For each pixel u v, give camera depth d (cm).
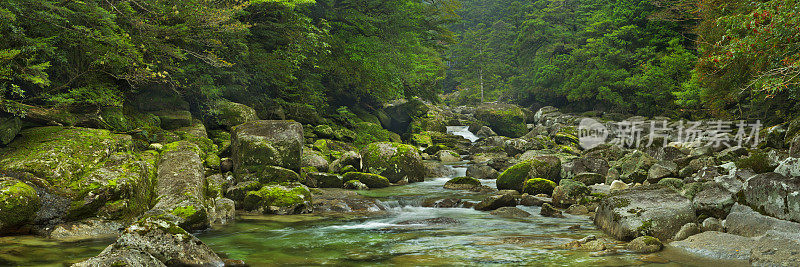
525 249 629
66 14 1048
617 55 3381
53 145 850
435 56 3081
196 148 1180
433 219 888
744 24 999
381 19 2558
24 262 560
